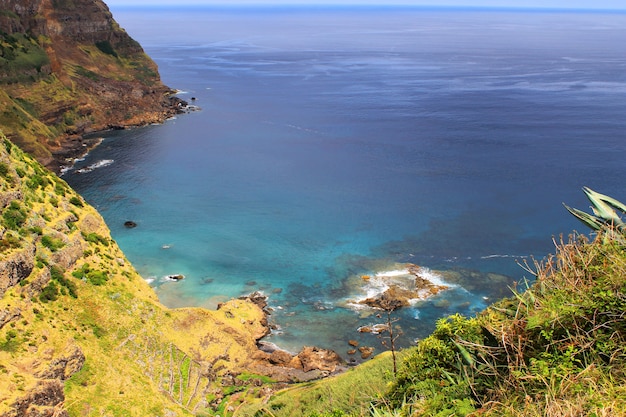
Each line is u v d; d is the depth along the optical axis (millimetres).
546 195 96375
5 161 53188
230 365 55219
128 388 44344
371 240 81875
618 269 12852
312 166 116312
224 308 62156
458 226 85438
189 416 44344
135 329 51969
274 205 95500
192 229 86125
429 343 15539
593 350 11508
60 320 46906
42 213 54219
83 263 54438
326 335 61156
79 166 113750
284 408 30203
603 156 117000
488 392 12633
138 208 93812
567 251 14336
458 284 69125
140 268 74312
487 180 104750
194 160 120125
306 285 70875
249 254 78688
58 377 41062
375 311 64750
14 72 123688
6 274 44094
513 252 76812
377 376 25484
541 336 12781
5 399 34562
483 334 14609
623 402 9844
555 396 10797
